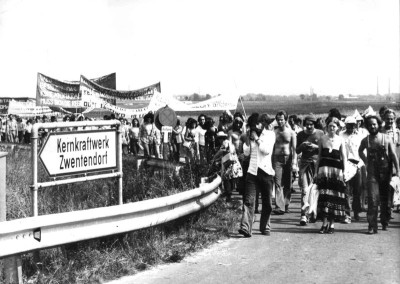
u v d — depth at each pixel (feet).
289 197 37.47
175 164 41.86
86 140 24.45
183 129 66.49
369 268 22.49
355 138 34.37
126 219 23.30
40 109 119.55
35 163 21.90
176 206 26.91
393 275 21.40
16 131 111.75
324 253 25.16
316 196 30.22
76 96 67.87
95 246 23.48
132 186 38.09
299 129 55.26
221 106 62.69
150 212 24.70
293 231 30.42
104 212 21.94
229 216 33.14
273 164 29.32
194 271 22.22
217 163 40.06
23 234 19.11
